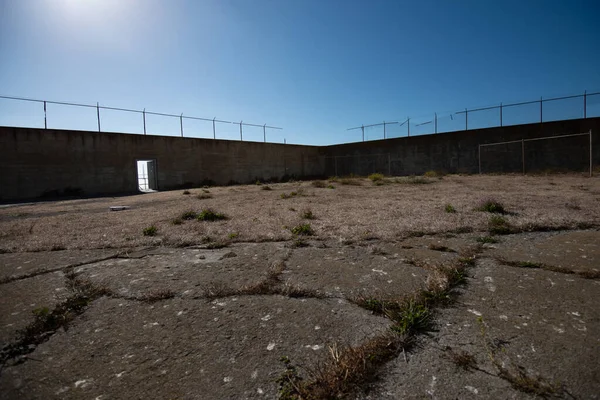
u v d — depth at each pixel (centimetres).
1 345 137
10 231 429
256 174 2208
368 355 122
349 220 416
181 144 1850
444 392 103
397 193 800
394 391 104
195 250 295
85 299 184
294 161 2447
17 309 174
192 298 184
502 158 1747
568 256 236
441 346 127
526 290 177
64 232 406
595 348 121
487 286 185
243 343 135
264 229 377
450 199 613
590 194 631
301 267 232
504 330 136
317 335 139
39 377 117
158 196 1134
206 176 1953
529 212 424
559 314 149
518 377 107
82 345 137
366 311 161
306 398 102
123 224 457
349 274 214
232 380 112
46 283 215
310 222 411
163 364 123
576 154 1534
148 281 212
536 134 1644
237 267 237
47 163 1420
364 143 2364
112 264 256
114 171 1605
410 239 307
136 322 157
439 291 177
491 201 462
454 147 1933
